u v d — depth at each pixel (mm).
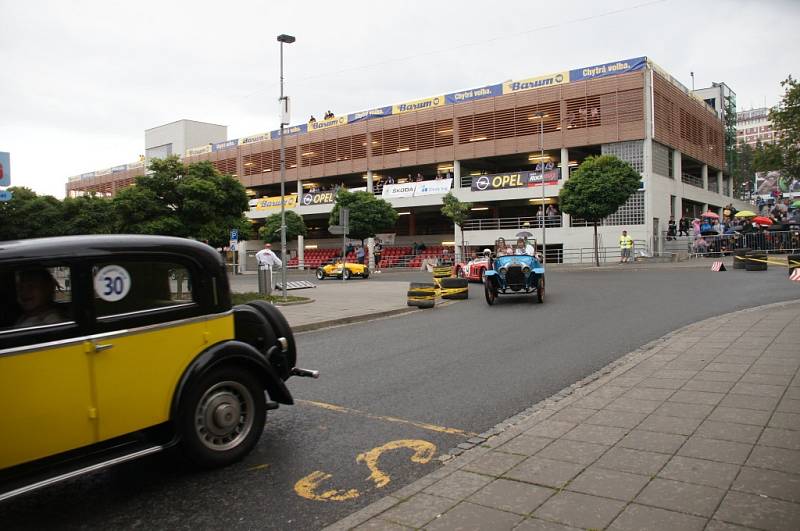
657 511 3146
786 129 19109
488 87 41531
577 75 38031
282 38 19125
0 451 3270
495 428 4945
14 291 3387
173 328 4062
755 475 3553
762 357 6848
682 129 41375
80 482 4059
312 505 3596
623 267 28453
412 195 43688
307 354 8797
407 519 3211
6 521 3494
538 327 10703
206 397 4168
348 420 5352
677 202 39812
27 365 3373
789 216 40969
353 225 40312
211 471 4184
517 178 38844
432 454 4418
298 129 52469
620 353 7938
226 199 17641
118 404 3766
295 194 51375
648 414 4930
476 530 3037
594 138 37219
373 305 15406
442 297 17438
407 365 7742
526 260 15133
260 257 17688
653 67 36344
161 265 4078
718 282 17688
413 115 45156
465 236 40531
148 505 3658
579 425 4746
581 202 29797
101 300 3738
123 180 67500
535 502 3346
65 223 28438
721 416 4750
